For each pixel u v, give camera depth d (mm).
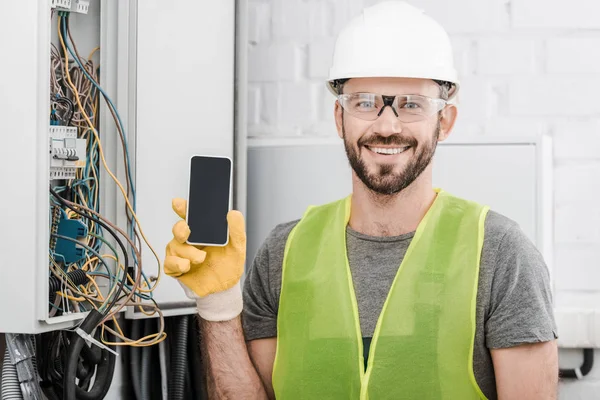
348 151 1714
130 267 2049
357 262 1756
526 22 2426
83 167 1896
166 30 2158
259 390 1788
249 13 2600
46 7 1697
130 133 2086
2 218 1712
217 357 1762
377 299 1714
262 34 2594
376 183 1686
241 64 2346
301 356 1746
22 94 1704
